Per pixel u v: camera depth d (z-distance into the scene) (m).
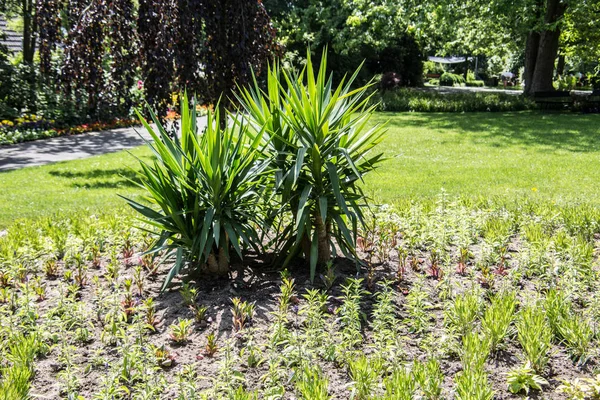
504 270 4.11
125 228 5.17
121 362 2.78
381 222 5.01
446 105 22.23
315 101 3.84
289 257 3.97
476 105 22.17
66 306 3.36
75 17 7.01
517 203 6.27
